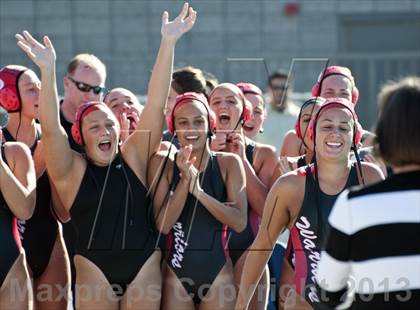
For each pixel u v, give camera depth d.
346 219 10.16
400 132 10.03
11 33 40.75
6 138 16.20
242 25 40.81
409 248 9.89
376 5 41.88
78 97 17.27
